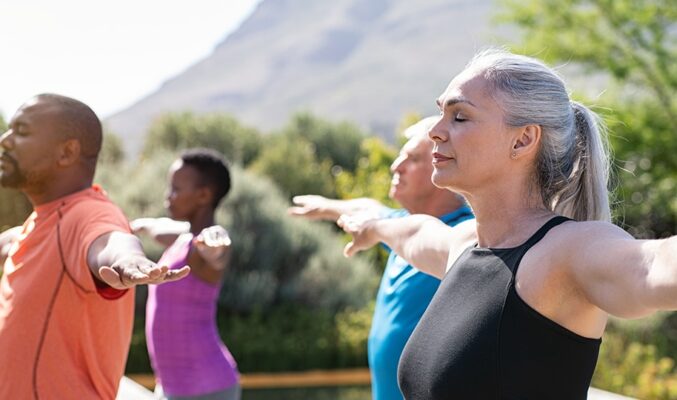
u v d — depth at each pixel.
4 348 2.68
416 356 2.10
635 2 13.83
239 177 15.38
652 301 1.69
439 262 2.55
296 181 23.30
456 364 1.97
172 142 27.02
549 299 1.91
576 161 2.17
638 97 14.24
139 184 14.94
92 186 2.91
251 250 14.78
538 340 1.91
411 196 3.61
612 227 1.89
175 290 4.74
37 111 2.83
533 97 2.07
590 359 1.95
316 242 15.54
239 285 14.49
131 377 12.73
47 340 2.66
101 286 2.64
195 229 5.34
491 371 1.92
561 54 14.05
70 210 2.75
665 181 14.79
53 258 2.69
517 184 2.09
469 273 2.07
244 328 13.99
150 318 4.86
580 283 1.87
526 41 14.20
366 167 15.16
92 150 2.89
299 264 15.36
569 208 2.20
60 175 2.83
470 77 2.11
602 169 2.20
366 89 131.25
